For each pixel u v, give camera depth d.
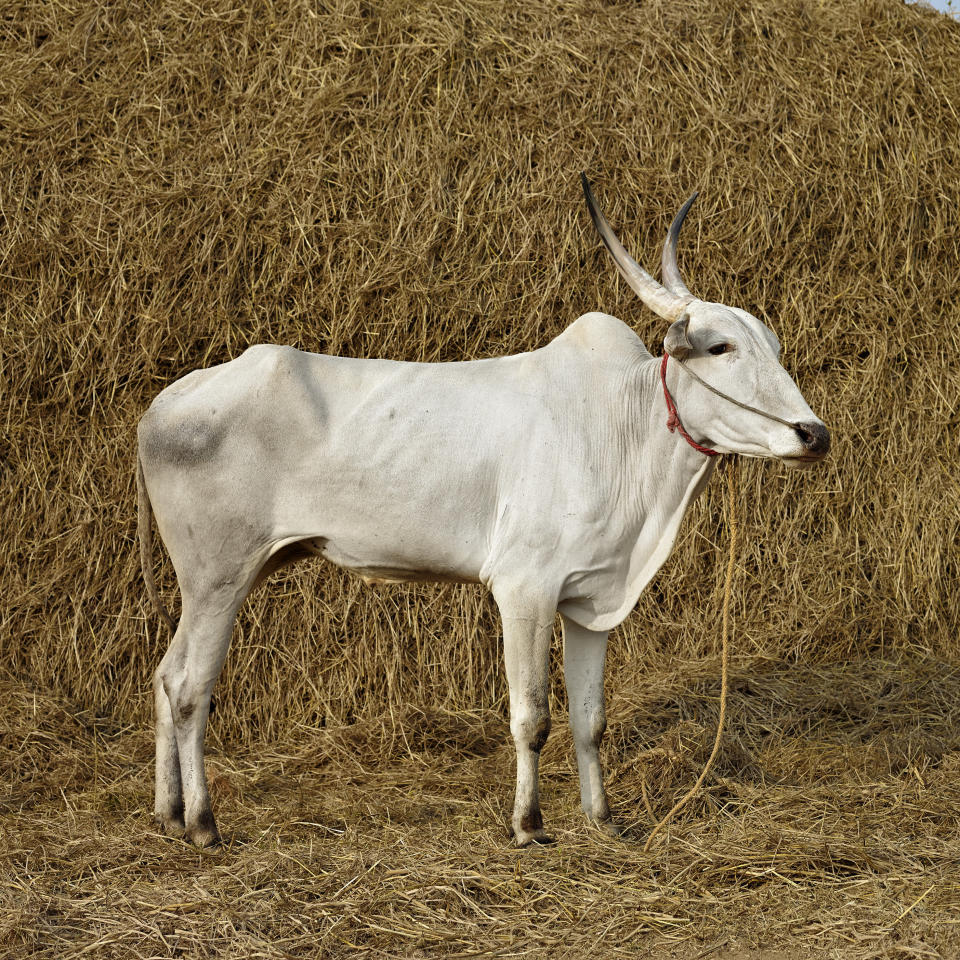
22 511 4.98
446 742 4.74
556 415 3.65
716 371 3.47
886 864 3.26
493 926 2.95
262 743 4.88
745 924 2.94
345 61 5.29
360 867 3.28
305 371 3.67
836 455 5.32
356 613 4.99
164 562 4.98
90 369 5.00
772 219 5.30
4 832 3.67
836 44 5.61
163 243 5.02
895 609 5.32
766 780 4.15
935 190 5.47
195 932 2.88
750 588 5.26
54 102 5.22
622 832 3.64
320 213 5.09
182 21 5.45
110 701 4.96
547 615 3.53
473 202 5.21
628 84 5.41
